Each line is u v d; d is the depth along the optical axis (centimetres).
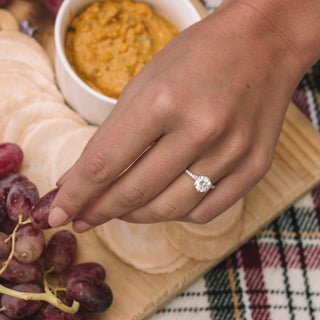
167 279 58
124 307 57
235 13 50
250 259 62
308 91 67
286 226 63
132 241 58
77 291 53
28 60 61
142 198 49
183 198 50
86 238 58
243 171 50
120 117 48
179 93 47
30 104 59
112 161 48
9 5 62
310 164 61
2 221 54
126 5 59
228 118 48
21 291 53
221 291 61
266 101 49
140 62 58
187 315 60
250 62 49
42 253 56
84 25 58
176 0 59
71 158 59
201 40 49
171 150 48
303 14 50
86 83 58
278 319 61
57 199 50
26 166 58
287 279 62
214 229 59
